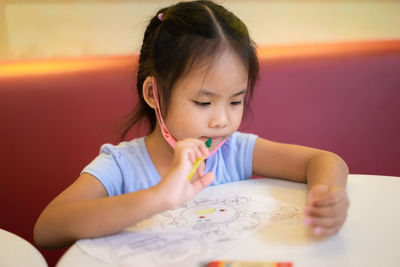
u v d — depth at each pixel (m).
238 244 0.62
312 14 1.69
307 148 0.97
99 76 1.51
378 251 0.58
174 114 0.85
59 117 1.47
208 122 0.83
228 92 0.82
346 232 0.64
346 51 1.69
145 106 1.02
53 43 1.51
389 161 1.71
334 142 1.68
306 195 0.81
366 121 1.68
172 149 0.98
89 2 1.52
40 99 1.46
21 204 1.45
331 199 0.62
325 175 0.82
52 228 0.73
